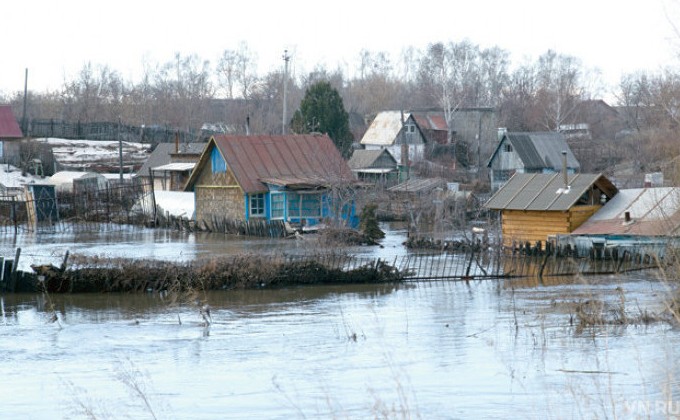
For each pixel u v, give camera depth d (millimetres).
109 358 35250
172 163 105812
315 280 52938
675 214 51406
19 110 179625
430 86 189625
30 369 33656
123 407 28203
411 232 80438
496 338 37281
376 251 69125
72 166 121625
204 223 82938
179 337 39188
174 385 30828
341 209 81250
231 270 51500
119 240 75375
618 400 26422
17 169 118312
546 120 148250
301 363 33781
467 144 144750
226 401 28484
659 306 40438
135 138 144875
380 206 99500
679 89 97000
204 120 181375
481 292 50344
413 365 32844
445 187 102625
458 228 86250
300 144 88188
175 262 52688
